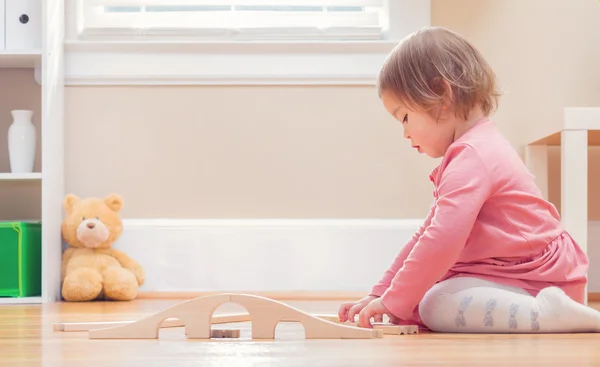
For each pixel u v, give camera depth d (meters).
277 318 1.14
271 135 2.65
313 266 2.58
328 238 2.59
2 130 2.70
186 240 2.59
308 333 1.13
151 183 2.64
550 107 2.62
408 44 1.40
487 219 1.33
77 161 2.64
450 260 1.25
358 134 2.65
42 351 0.99
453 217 1.26
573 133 2.03
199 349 0.98
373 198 2.64
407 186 2.64
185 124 2.65
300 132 2.65
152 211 2.63
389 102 1.43
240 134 2.65
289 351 0.96
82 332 1.29
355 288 2.58
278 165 2.65
